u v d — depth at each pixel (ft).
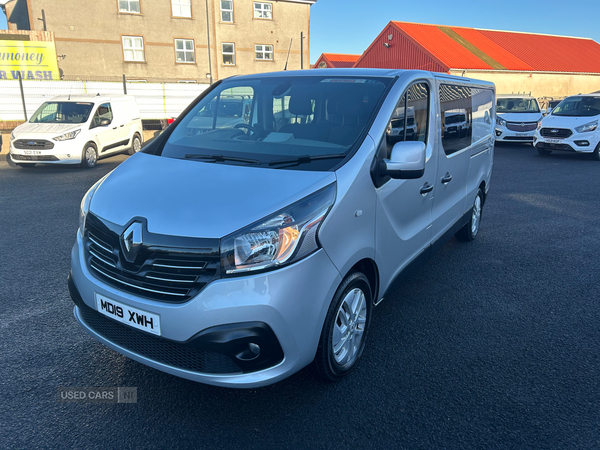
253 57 105.70
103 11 93.81
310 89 10.59
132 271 7.38
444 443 7.58
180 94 66.28
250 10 103.30
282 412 8.26
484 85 17.04
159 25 97.66
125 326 7.70
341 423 8.01
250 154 9.17
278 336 7.25
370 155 8.82
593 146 40.93
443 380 9.28
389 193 9.55
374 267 9.53
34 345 10.25
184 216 7.35
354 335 9.30
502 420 8.14
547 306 12.74
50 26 91.35
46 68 74.43
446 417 8.20
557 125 42.24
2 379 9.02
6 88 56.34
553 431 7.88
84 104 38.75
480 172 17.08
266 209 7.27
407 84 10.42
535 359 10.11
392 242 10.07
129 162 9.97
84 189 27.78
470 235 17.95
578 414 8.32
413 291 13.62
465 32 117.91
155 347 7.64
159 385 8.96
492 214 22.79
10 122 57.31
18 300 12.46
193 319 6.95
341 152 8.77
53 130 35.22
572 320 11.94
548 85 110.52
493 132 18.70
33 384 8.89
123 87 62.03
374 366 9.73
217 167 8.70
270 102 10.53
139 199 8.00
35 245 17.04
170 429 7.80
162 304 7.13
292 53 108.99
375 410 8.35
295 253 7.27
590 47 133.08
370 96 10.00
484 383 9.21
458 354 10.26
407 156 8.75
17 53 72.79
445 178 13.01
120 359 9.80
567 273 15.15
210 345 6.94
